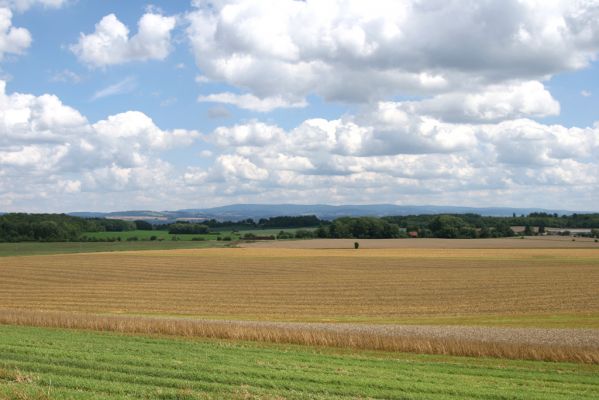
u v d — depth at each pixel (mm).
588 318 37469
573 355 20031
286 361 17781
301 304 46344
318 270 78375
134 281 65438
